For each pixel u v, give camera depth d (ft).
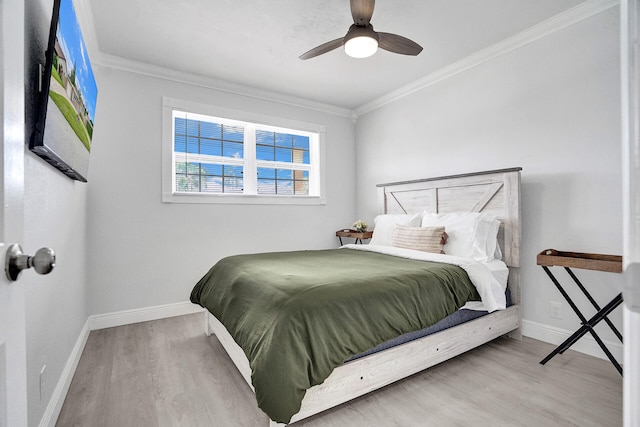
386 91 12.82
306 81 11.80
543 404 5.63
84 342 8.27
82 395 5.94
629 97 1.69
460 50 9.62
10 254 1.87
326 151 14.38
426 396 5.90
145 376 6.66
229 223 11.88
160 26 8.38
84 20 7.68
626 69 1.71
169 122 10.79
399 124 12.84
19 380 2.01
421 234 9.41
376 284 5.96
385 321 5.64
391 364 5.82
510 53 9.16
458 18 8.05
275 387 4.35
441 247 9.10
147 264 10.37
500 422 5.15
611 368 6.89
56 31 3.90
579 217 7.77
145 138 10.39
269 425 5.08
